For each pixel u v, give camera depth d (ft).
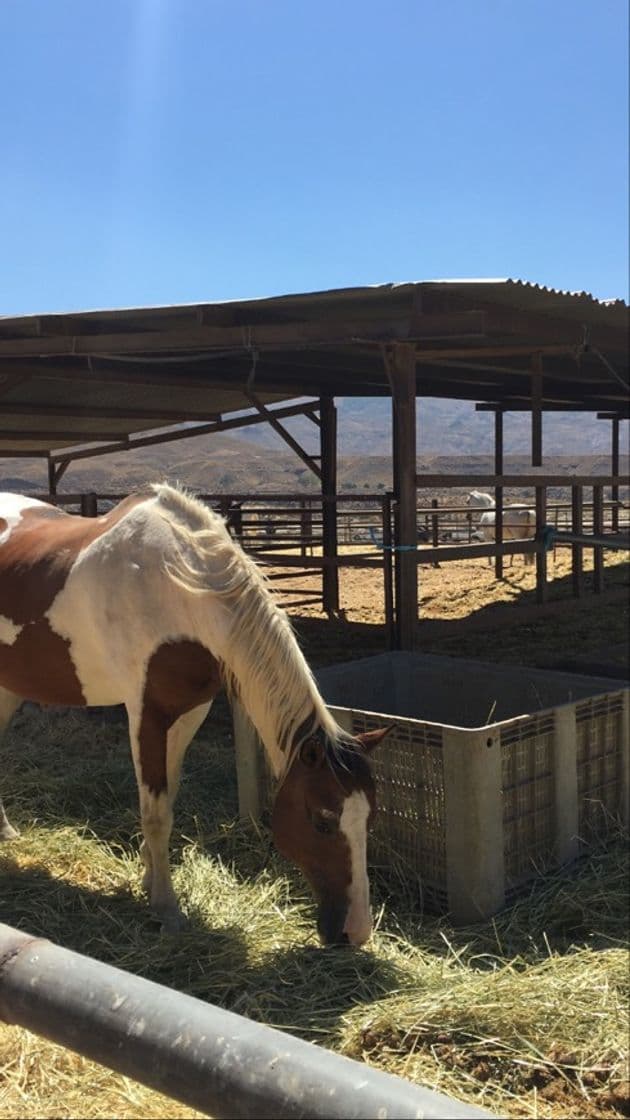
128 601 10.14
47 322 17.60
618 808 13.01
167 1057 2.78
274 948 9.69
